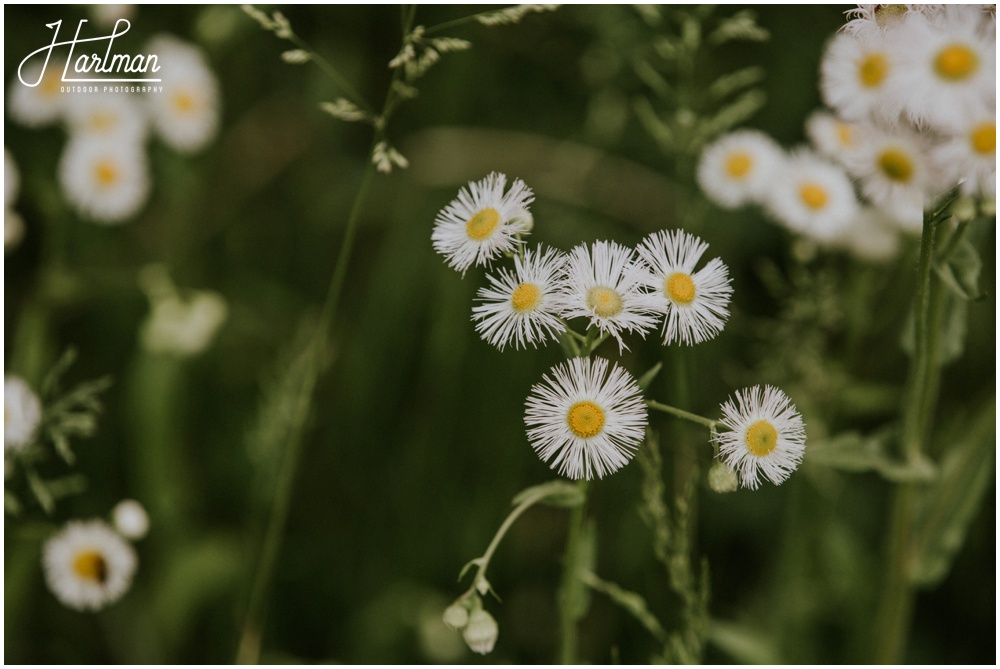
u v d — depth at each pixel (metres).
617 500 0.57
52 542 0.52
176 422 0.59
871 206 0.57
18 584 0.54
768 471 0.44
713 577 0.57
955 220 0.48
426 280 0.61
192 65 0.62
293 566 0.57
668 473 0.55
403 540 0.58
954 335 0.50
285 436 0.55
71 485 0.53
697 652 0.48
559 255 0.45
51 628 0.56
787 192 0.57
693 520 0.54
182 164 0.62
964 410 0.53
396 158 0.48
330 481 0.60
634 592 0.55
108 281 0.59
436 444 0.59
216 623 0.57
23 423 0.50
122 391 0.61
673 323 0.44
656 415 0.56
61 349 0.61
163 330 0.58
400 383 0.60
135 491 0.58
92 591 0.52
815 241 0.57
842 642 0.56
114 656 0.56
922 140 0.46
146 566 0.57
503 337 0.44
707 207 0.58
